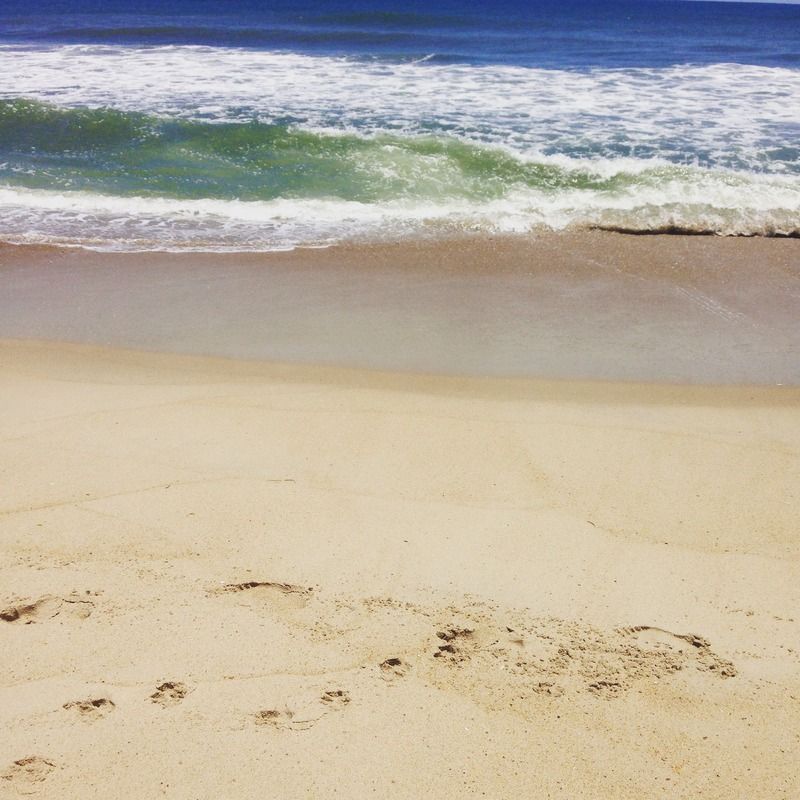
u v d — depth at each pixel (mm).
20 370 5078
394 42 23797
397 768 2441
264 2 50625
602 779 2432
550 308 6301
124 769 2398
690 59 20844
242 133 10812
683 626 3043
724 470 4090
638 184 9023
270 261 7176
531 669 2816
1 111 11328
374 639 2928
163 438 4246
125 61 17375
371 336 5758
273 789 2359
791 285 6762
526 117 12172
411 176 9406
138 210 8453
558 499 3814
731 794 2396
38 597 3061
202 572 3242
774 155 10070
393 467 4039
